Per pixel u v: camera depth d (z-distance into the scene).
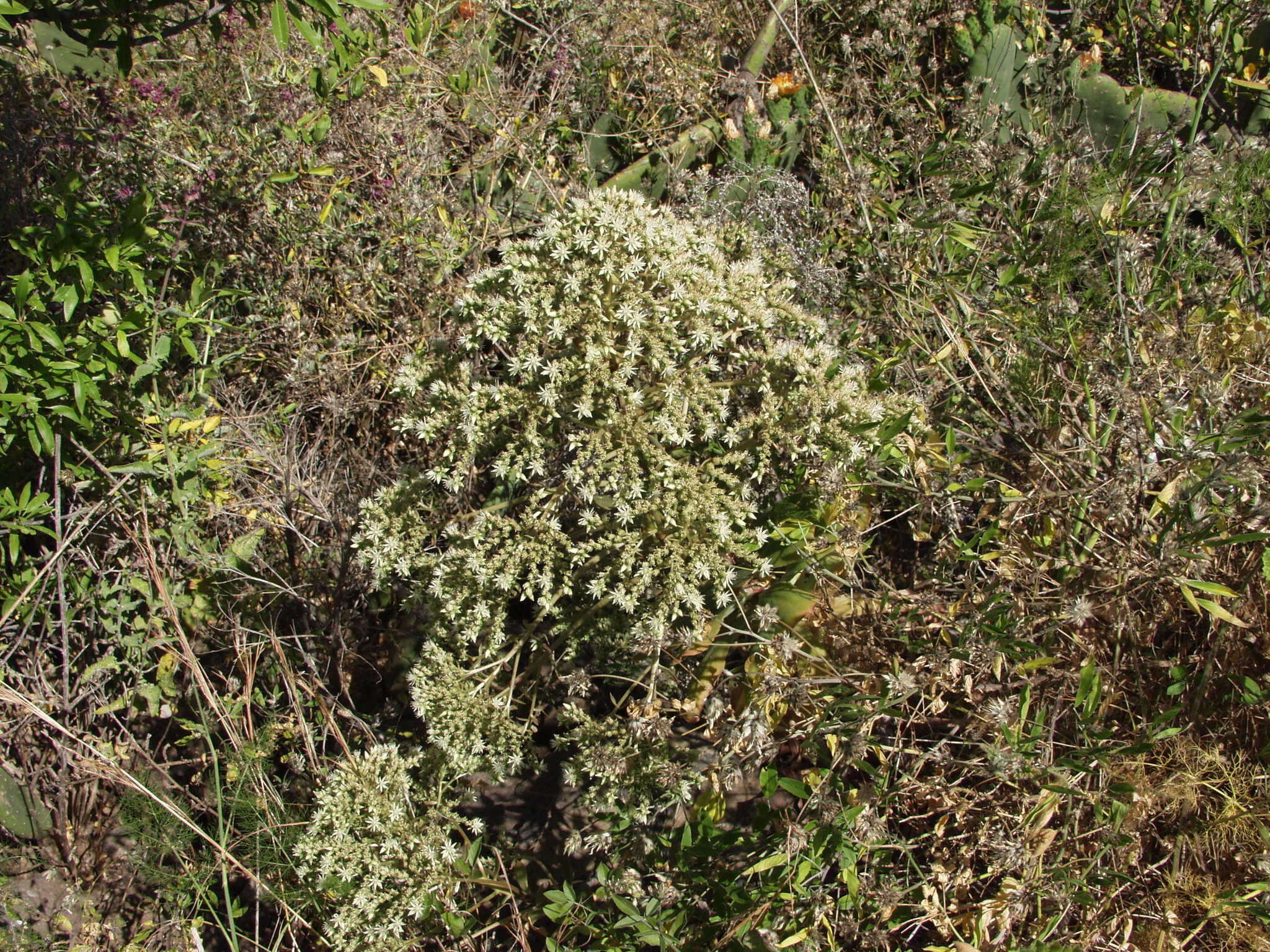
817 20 4.35
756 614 2.70
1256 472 2.25
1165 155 3.45
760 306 2.64
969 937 2.28
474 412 2.59
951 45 4.11
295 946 2.73
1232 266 3.02
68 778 3.18
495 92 4.04
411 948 2.67
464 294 2.73
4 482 3.19
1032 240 3.14
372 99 3.56
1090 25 4.52
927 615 2.64
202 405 3.31
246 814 2.88
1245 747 2.39
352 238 3.51
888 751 2.55
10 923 3.13
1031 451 2.67
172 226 3.48
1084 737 2.26
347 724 3.22
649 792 2.56
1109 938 2.24
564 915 2.29
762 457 2.59
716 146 4.21
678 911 2.27
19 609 3.15
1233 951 2.16
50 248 2.78
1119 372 2.64
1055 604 2.51
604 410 2.65
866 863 2.33
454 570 2.66
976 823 2.42
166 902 3.09
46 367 2.67
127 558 3.24
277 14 2.24
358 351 3.55
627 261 2.53
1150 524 2.48
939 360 2.91
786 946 2.11
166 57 3.91
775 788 2.19
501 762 2.84
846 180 3.32
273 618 3.29
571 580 2.69
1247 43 3.95
